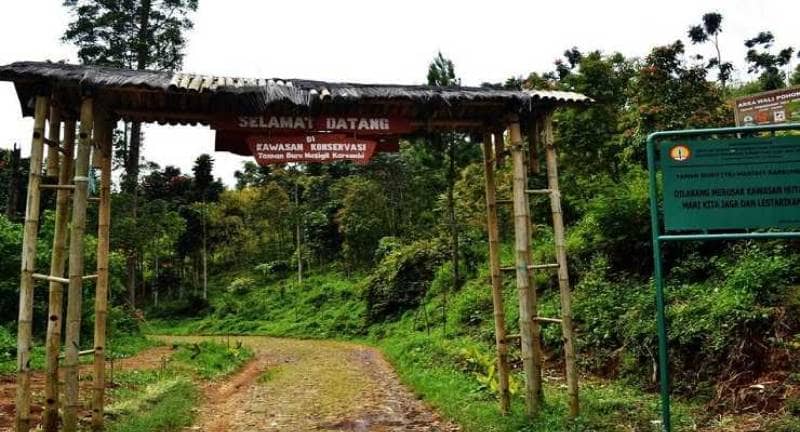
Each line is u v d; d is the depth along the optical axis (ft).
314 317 103.35
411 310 80.02
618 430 20.63
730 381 23.56
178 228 99.25
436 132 26.22
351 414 29.27
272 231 153.48
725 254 32.78
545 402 24.32
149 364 49.67
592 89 58.03
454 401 28.48
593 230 46.06
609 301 36.24
